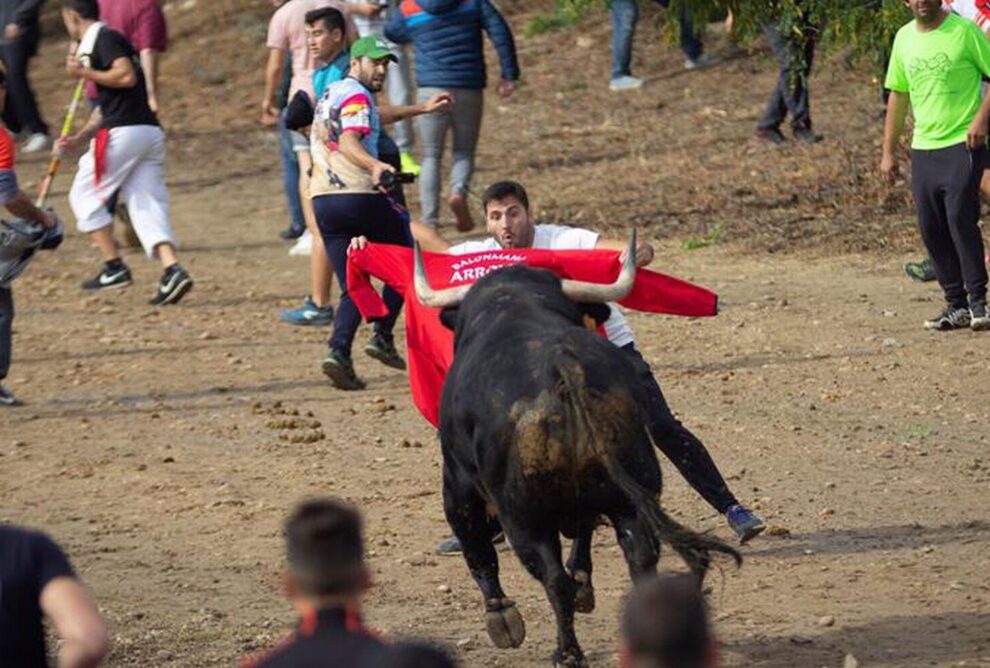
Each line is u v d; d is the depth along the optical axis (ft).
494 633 42.60
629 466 37.06
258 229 116.98
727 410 67.72
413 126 121.19
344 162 70.74
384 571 50.90
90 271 105.40
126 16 108.17
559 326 39.11
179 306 94.43
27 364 82.28
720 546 35.83
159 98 160.35
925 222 75.77
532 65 149.38
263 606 48.24
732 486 57.93
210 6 177.06
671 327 82.17
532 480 37.17
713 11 98.89
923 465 59.26
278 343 84.94
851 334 77.87
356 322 72.38
